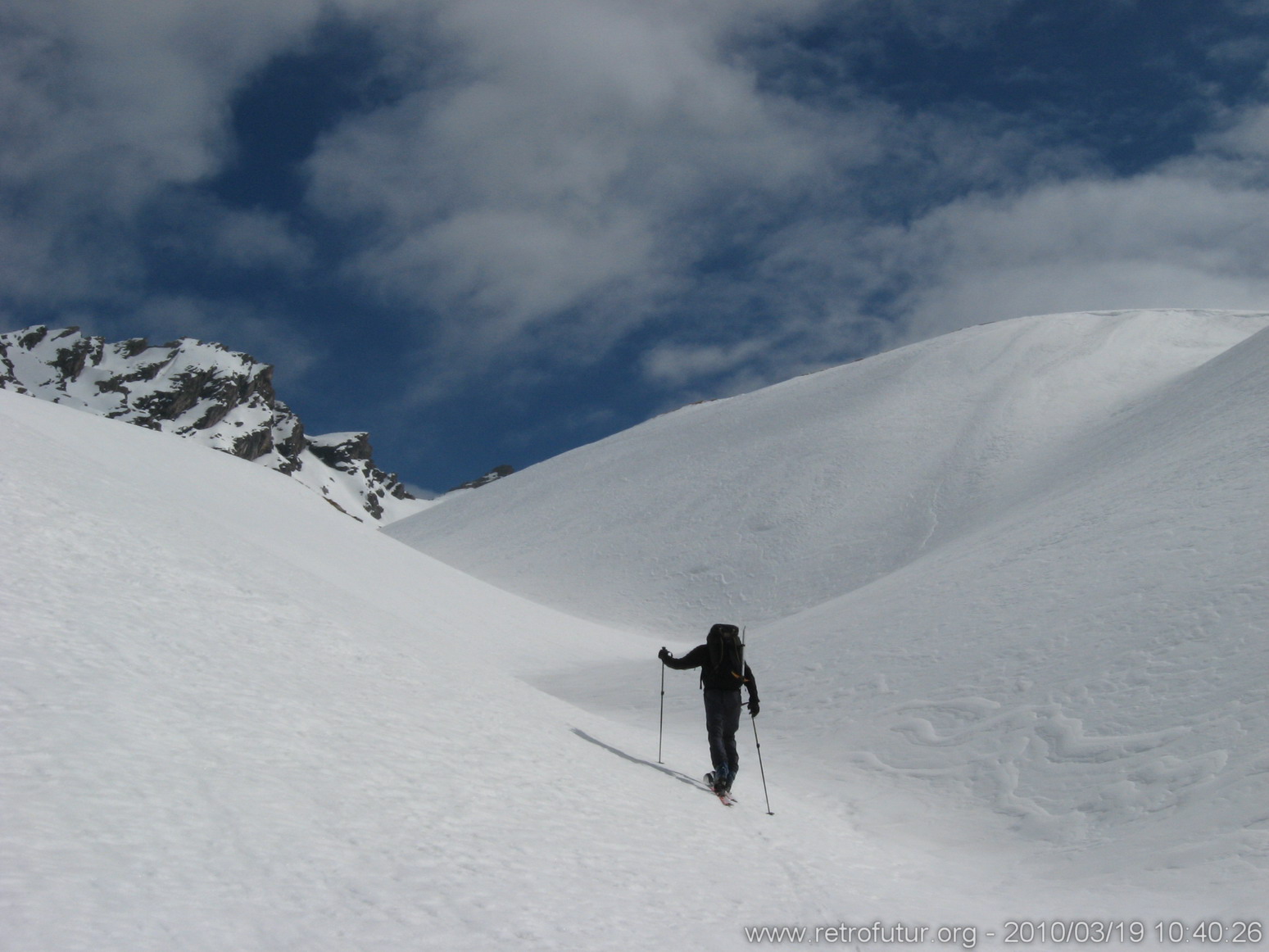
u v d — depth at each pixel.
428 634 16.77
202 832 5.42
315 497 53.59
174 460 44.53
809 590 62.50
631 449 111.62
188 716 7.19
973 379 89.12
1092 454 54.09
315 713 8.52
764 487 81.81
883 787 14.48
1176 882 8.76
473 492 124.50
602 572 76.12
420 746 8.77
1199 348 83.75
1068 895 9.02
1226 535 20.08
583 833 7.88
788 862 9.06
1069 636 18.14
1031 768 13.59
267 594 12.12
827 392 102.94
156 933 4.20
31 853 4.51
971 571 27.48
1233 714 12.52
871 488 74.25
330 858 5.68
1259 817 9.73
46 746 5.74
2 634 7.34
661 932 6.04
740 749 18.23
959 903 8.72
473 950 4.98
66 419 40.66
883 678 20.38
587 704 26.23
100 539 11.07
